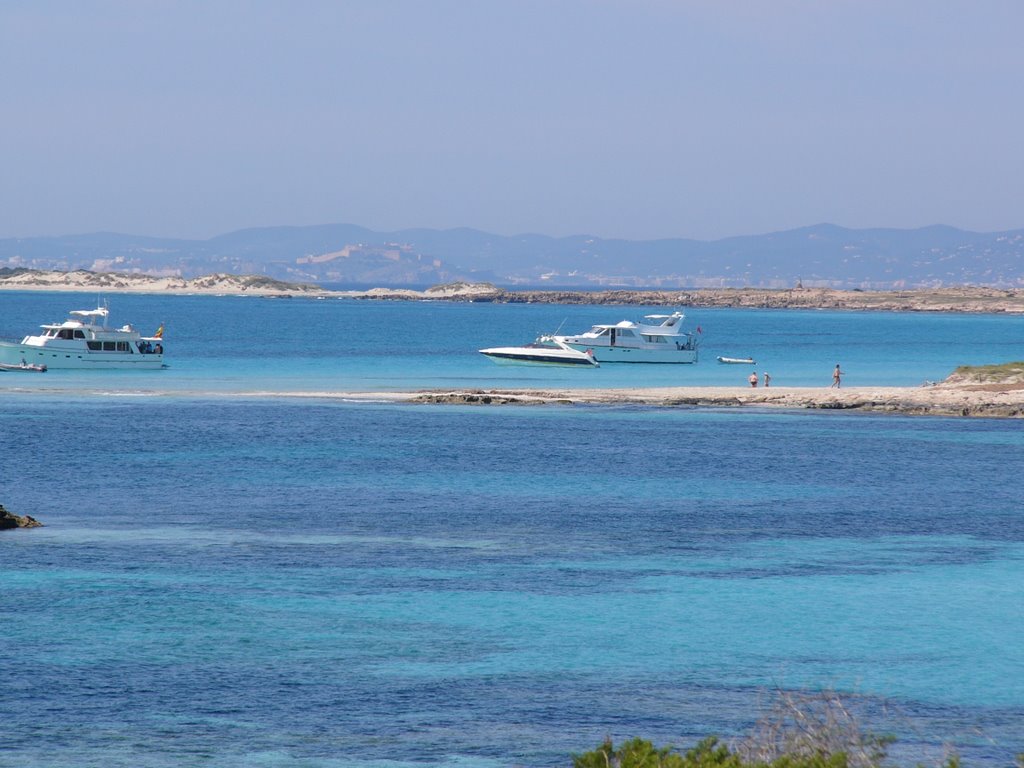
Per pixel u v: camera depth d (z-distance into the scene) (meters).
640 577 92.69
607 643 75.44
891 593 88.62
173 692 65.25
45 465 147.62
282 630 76.94
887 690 67.56
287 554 98.50
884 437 188.75
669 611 83.00
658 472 150.12
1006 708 64.88
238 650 72.62
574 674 69.38
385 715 62.47
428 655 72.50
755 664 71.75
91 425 189.12
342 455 161.25
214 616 79.62
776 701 64.56
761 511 123.00
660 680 68.62
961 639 77.19
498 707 63.94
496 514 119.31
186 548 100.19
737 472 150.75
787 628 79.25
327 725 60.91
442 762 56.31
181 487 133.62
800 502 128.88
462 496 130.38
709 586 90.12
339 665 70.25
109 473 142.75
